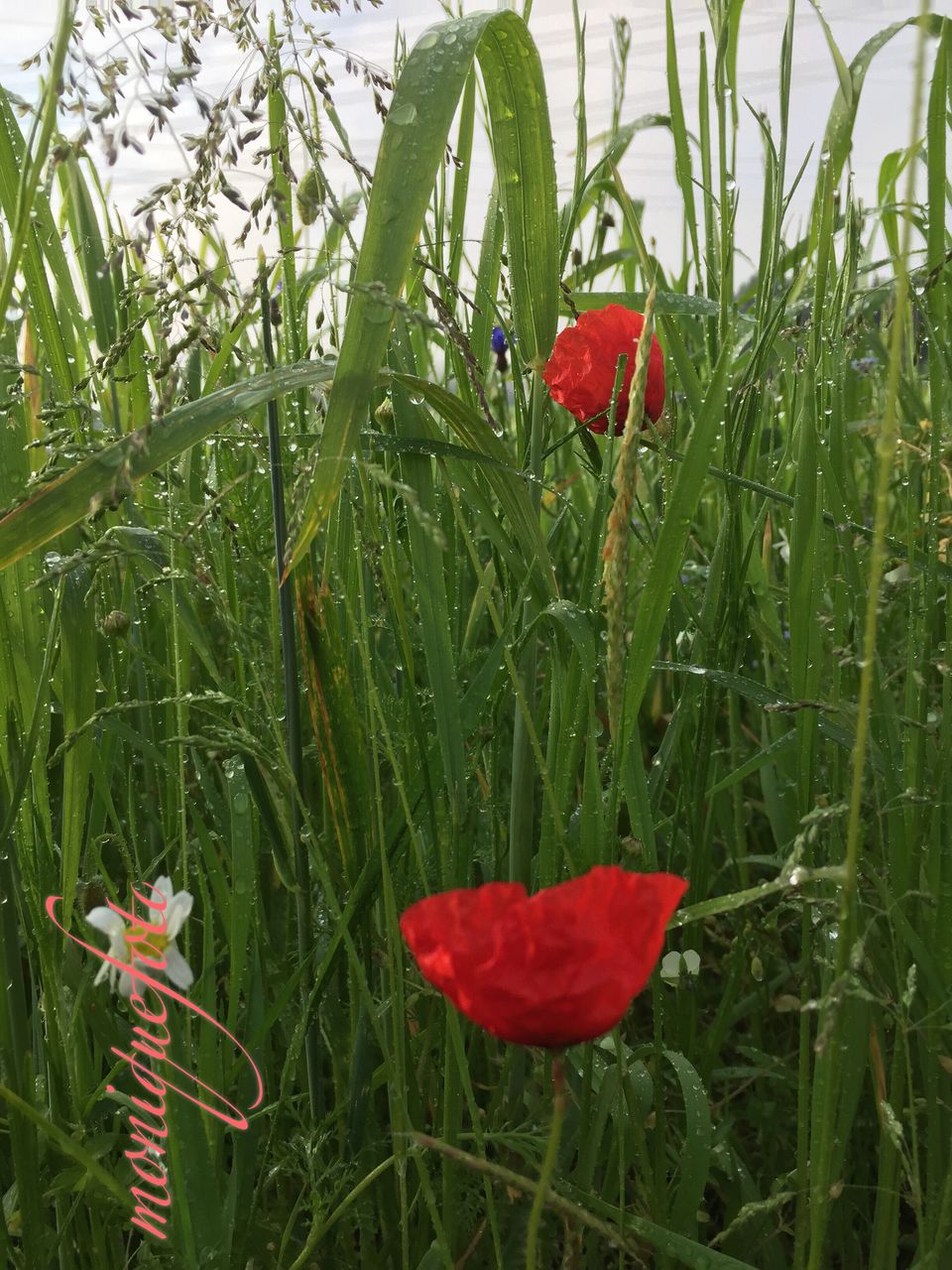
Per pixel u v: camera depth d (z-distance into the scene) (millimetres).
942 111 377
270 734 406
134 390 459
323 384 336
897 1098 365
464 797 378
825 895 401
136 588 482
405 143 299
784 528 674
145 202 304
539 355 413
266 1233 402
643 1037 524
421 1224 407
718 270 474
